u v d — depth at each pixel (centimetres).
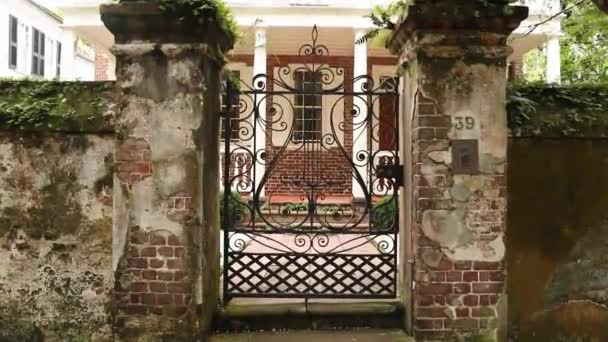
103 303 435
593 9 598
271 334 456
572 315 448
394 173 484
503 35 426
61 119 431
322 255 494
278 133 1273
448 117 426
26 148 438
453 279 425
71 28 1309
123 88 423
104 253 435
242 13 1245
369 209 494
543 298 446
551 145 449
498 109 429
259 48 1242
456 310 424
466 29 423
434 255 425
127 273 421
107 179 435
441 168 426
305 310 471
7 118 432
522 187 447
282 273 652
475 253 426
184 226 420
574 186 448
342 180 669
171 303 419
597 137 443
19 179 438
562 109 448
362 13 1244
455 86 427
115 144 427
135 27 420
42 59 2042
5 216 439
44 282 438
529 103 444
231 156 540
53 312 438
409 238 451
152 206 421
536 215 447
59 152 437
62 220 437
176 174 421
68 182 437
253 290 496
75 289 437
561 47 1277
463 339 424
